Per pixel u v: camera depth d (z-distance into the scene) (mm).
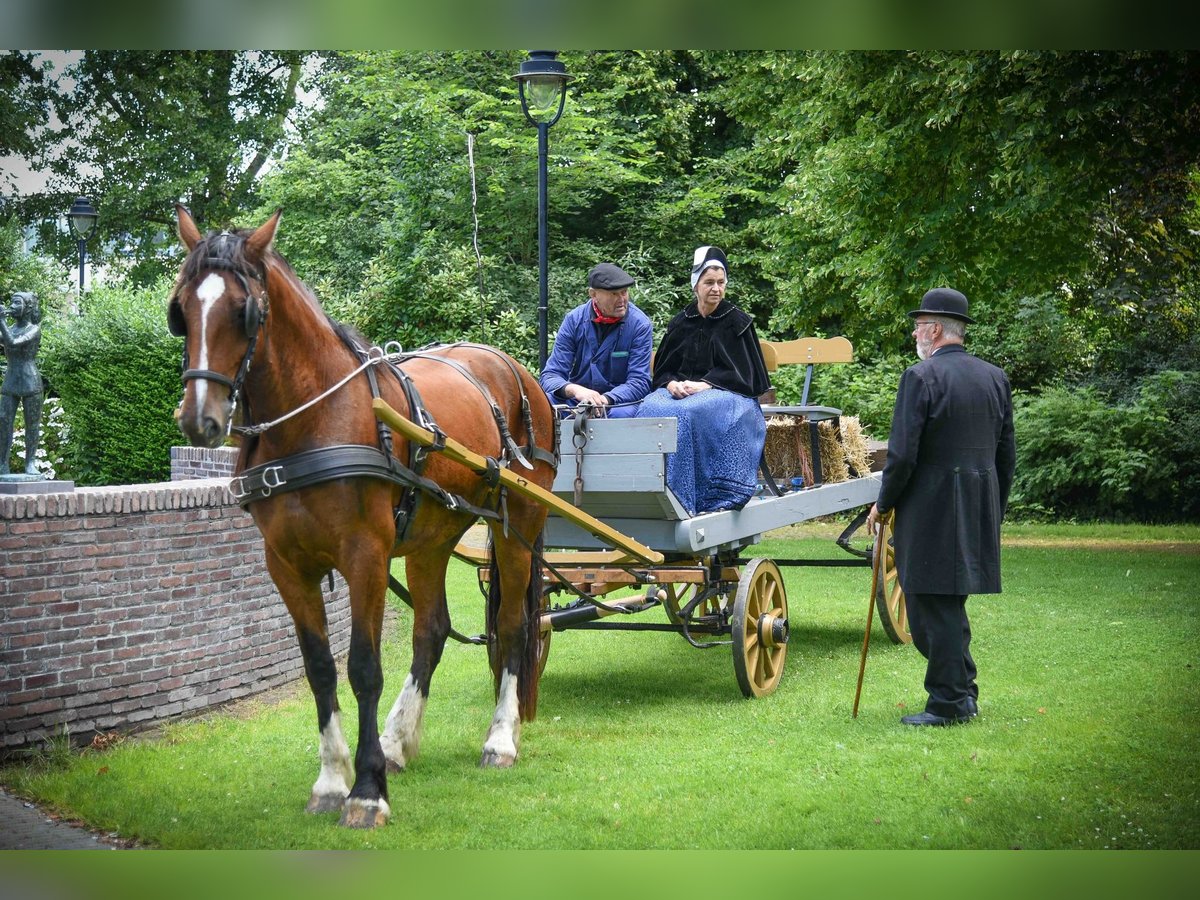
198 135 30109
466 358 5820
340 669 7738
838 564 8469
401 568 12711
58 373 16500
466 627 9219
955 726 5957
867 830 4492
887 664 7727
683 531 6469
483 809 4809
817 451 8047
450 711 6652
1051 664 7352
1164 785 4934
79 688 5949
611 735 6031
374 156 21172
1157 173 12805
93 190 30766
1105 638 8133
